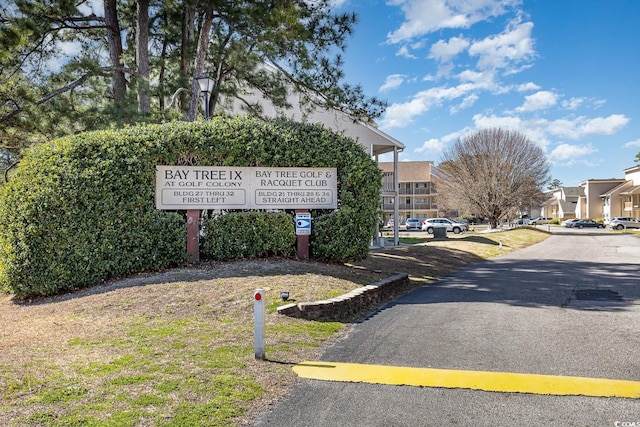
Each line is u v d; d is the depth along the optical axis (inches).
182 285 342.3
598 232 1855.3
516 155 1743.4
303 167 436.8
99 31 752.3
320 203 441.4
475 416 161.6
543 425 154.4
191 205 413.4
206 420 156.3
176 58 725.3
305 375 200.7
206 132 414.0
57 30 589.3
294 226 439.5
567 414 162.4
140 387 180.4
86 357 214.2
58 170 379.2
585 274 577.0
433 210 2751.0
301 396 178.9
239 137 418.6
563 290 443.2
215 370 200.7
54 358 213.3
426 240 1215.6
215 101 686.5
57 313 308.0
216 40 684.1
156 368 200.7
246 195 425.7
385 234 1674.5
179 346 232.1
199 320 280.1
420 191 2770.7
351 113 620.7
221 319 282.5
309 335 262.4
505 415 162.1
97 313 296.5
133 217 392.2
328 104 603.8
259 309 218.1
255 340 217.5
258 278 363.3
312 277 376.5
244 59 589.3
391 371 206.4
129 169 393.4
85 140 391.9
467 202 1795.0
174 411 161.6
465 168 1790.1
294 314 297.9
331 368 209.8
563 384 189.5
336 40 596.4
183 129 412.2
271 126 434.0
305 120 686.5
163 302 310.7
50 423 150.9
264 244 426.0
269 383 189.8
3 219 379.9
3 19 520.4
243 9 537.3
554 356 226.5
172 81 649.0
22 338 249.1
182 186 411.8
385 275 449.4
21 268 371.6
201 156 415.2
